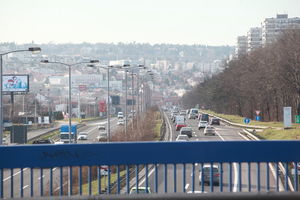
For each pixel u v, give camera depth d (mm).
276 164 17234
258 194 16203
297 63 124562
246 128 135625
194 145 16891
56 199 16234
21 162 16703
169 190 34969
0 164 16672
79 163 16734
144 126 121250
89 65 90375
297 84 126062
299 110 128750
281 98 153500
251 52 185750
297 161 17156
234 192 16312
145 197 16172
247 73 158250
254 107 174625
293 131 93938
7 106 194500
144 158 16797
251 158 17031
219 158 16953
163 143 16844
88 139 122125
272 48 147375
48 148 16766
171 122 180250
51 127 168500
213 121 157500
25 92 137250
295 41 128750
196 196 16156
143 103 198125
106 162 16734
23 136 97938
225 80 191500
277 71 128500
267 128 115000
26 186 45844
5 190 42469
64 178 46438
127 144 16781
